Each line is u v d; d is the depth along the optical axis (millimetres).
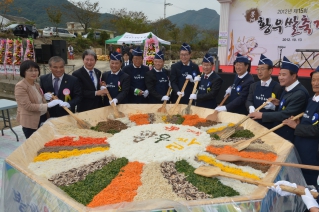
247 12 10305
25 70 3406
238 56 4148
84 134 3467
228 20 10594
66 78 3879
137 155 2752
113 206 1707
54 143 3090
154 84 4867
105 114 4281
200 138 3254
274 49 10148
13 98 10656
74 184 2158
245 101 4113
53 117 3943
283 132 3473
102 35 31406
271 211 1994
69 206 1752
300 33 9641
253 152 2859
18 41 11969
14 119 7238
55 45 13477
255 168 2506
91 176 2281
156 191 2043
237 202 1778
